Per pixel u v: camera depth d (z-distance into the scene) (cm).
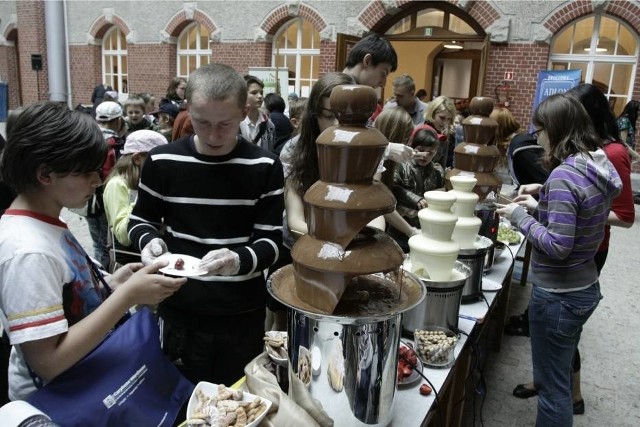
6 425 80
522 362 308
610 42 754
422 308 164
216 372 160
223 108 132
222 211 148
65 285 105
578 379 255
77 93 1266
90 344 101
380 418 113
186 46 1096
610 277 451
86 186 107
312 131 181
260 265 141
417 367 146
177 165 147
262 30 962
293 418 107
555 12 740
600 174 167
